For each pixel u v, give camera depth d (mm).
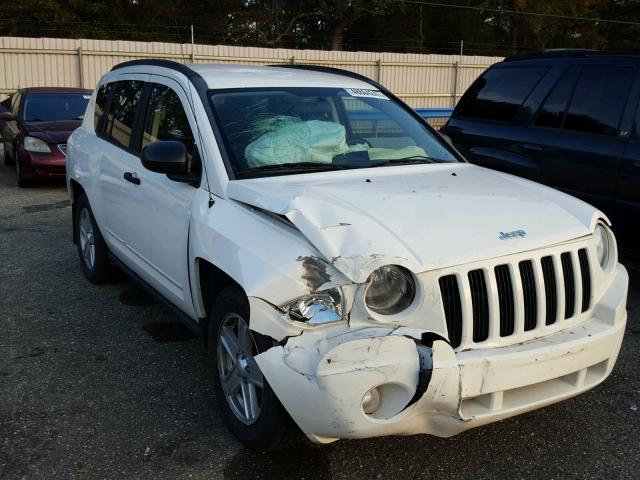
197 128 3752
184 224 3625
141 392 3789
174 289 3912
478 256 2791
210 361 3428
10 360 4199
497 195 3395
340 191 3232
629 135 5305
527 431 3416
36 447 3211
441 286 2717
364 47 42938
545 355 2801
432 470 3068
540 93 6133
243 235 3037
